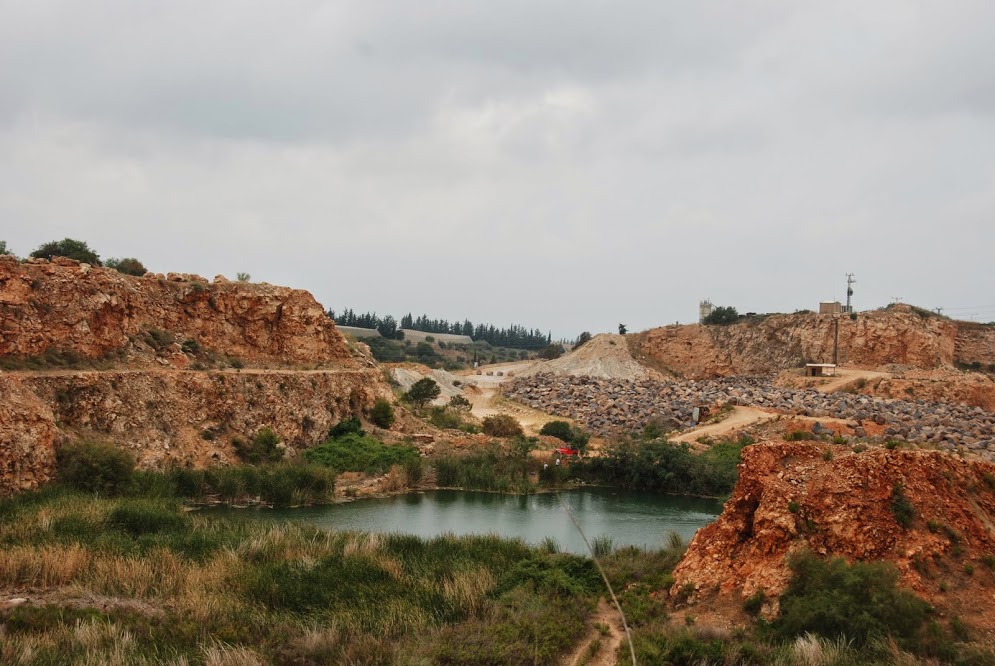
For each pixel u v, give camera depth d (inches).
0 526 908.0
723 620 701.3
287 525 1077.1
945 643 606.2
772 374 4239.7
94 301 1777.8
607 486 2042.3
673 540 1124.5
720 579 756.6
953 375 3292.3
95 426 1514.5
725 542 790.5
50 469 1250.6
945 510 750.5
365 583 802.2
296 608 724.0
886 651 586.6
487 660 598.9
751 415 2645.2
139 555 820.0
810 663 570.6
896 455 783.7
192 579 763.4
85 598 701.3
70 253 2279.8
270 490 1550.2
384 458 2014.0
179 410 1749.5
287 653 595.8
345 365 2593.5
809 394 2999.5
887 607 630.5
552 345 7076.8
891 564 684.7
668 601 775.1
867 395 2994.6
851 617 630.5
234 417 1902.1
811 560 695.7
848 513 733.3
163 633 616.1
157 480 1416.1
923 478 772.6
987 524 763.4
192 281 2305.6
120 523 1001.5
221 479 1536.7
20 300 1590.8
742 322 4940.9
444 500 1727.4
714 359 4771.2
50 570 746.8
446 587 791.1
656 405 3139.8
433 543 1029.2
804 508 753.0
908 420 2417.6
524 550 1000.2
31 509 1019.3
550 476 2005.4
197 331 2204.7
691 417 2871.6
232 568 811.4
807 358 4237.2
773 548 739.4
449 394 3752.5
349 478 1870.1
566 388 3720.5
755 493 800.9
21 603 665.0
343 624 664.4
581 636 691.4
